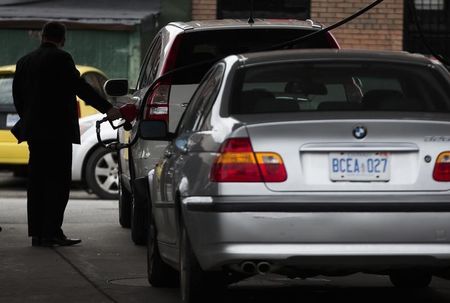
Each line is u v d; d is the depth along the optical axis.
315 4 41.12
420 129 12.42
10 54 41.12
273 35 19.28
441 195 12.33
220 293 13.08
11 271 17.34
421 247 12.27
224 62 13.97
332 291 15.79
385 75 13.73
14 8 41.38
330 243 12.20
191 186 12.85
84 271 17.39
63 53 20.08
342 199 12.20
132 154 20.23
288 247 12.19
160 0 41.50
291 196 12.20
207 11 41.38
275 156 12.27
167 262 14.96
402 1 41.22
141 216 20.31
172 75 18.50
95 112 32.75
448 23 41.47
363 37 41.38
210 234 12.34
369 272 13.00
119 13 41.19
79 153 30.12
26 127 20.08
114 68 40.88
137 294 15.30
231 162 12.28
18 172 36.78
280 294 15.54
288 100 13.23
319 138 12.30
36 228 20.33
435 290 15.86
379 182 12.30
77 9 41.44
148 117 18.39
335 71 13.66
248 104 13.11
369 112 12.73
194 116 14.19
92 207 27.69
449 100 13.60
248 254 12.19
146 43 41.19
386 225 12.23
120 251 19.77
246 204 12.20
